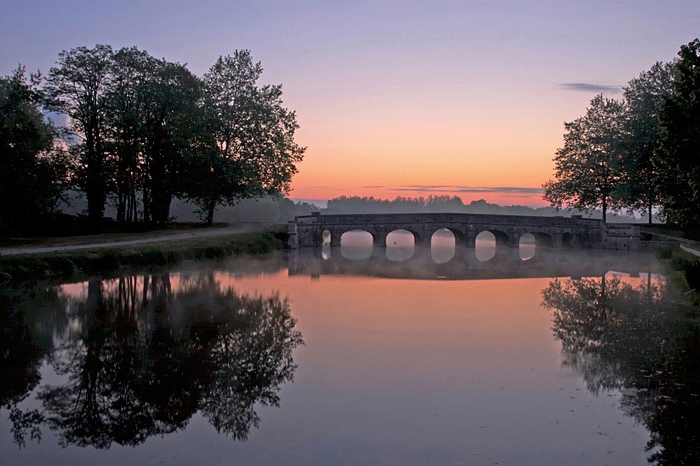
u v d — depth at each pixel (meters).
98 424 12.47
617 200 59.25
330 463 10.55
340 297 27.64
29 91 39.09
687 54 27.00
